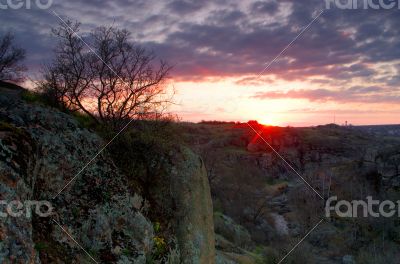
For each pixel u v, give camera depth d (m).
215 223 38.12
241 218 58.06
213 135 137.75
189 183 14.02
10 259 6.30
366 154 87.88
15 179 7.31
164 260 11.34
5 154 7.52
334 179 83.25
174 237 12.64
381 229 57.69
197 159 15.05
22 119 10.08
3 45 18.03
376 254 49.19
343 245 53.69
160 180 13.54
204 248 13.48
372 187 77.38
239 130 145.38
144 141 13.80
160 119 14.73
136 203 11.80
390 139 155.62
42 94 13.10
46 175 9.60
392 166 77.81
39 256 7.68
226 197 64.31
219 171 67.50
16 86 15.53
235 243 36.62
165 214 12.98
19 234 6.76
